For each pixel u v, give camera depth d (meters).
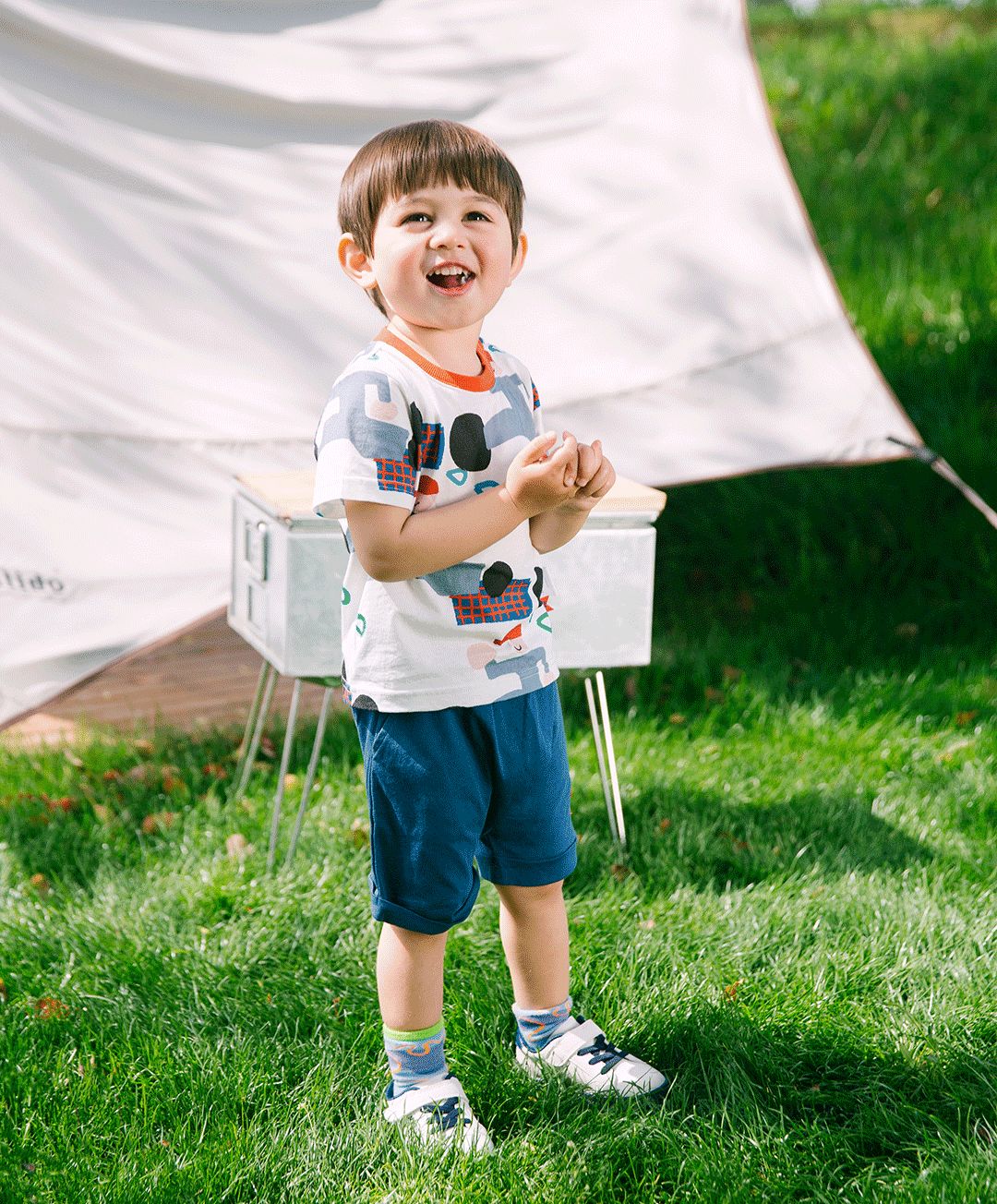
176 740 3.65
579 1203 1.94
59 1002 2.43
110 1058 2.26
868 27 10.38
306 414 3.46
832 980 2.47
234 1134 2.05
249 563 2.90
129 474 3.26
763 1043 2.29
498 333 3.80
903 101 8.40
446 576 1.89
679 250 4.00
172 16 3.76
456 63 3.99
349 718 3.76
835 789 3.32
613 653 2.87
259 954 2.60
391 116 3.88
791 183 4.15
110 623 3.04
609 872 2.93
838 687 3.96
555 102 4.05
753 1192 1.95
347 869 2.91
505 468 1.93
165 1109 2.13
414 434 1.86
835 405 3.96
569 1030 2.23
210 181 3.69
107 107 3.64
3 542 3.07
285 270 3.67
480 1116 2.14
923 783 3.35
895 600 4.70
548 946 2.16
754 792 3.31
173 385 3.41
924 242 6.84
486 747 1.95
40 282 3.41
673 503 5.30
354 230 1.95
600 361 3.84
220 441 3.35
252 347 3.53
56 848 3.03
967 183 7.45
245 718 3.88
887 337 5.95
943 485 5.05
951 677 4.05
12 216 3.45
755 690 3.92
